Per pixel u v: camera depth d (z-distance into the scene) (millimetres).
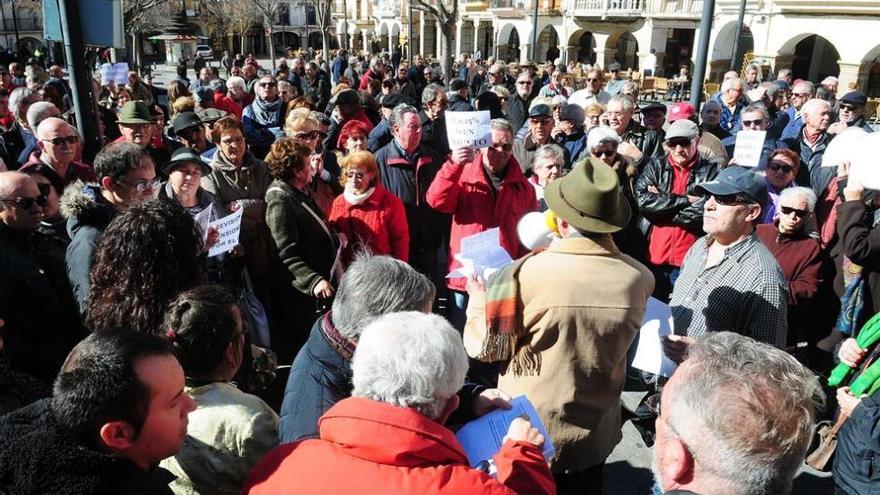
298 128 4668
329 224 4105
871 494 2234
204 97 8320
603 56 30812
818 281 3893
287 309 4000
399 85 14266
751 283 2910
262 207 4055
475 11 37938
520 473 1749
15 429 1515
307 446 1541
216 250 3271
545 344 2346
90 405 1473
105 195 3309
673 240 4387
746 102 9016
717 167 4492
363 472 1432
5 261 2930
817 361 4160
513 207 4328
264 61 47625
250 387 2723
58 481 1447
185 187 3725
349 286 2102
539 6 32969
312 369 2080
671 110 6336
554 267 2330
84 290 2826
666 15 27438
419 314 1747
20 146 6047
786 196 3852
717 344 1552
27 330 2988
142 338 1622
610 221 2314
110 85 9695
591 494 2559
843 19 20453
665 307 2961
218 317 2037
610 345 2336
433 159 5285
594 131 4691
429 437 1499
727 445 1325
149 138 5402
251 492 1521
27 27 43781
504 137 4215
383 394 1551
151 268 2369
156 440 1578
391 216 4152
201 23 45844
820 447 3295
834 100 10930
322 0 37062
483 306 2721
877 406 2270
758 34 22969
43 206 3197
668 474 1437
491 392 2180
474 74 17688
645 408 3541
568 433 2383
